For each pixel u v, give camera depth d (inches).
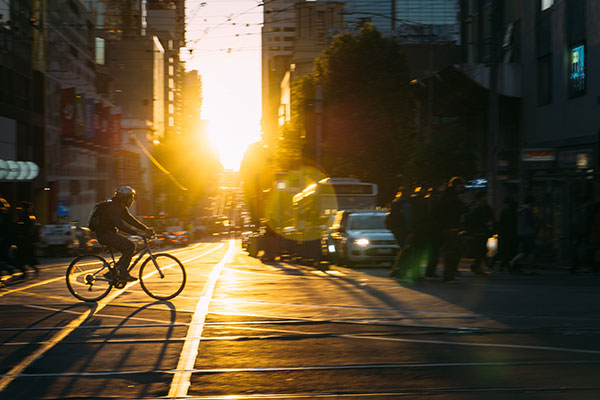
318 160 1786.4
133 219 562.9
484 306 512.7
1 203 870.4
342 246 1115.9
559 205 988.6
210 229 6811.0
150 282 571.2
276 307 520.7
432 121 2007.9
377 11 5634.8
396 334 404.8
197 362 336.5
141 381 301.4
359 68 2192.4
